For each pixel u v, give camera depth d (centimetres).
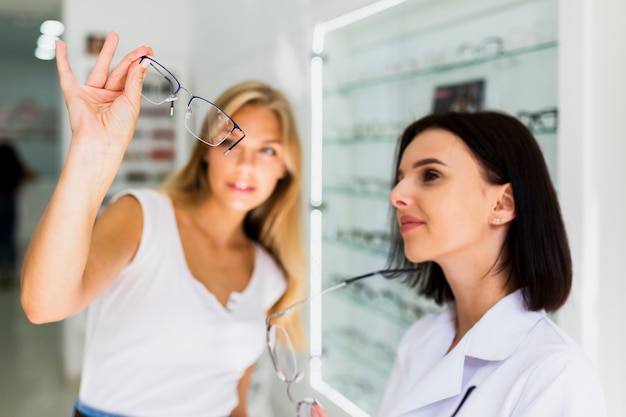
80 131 94
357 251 323
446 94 262
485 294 112
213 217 172
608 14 157
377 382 300
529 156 109
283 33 330
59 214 94
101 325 155
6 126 1057
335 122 314
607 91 158
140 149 462
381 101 303
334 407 289
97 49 441
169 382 155
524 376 96
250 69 369
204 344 158
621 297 162
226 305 168
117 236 145
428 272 132
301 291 190
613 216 160
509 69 227
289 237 186
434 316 132
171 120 466
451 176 110
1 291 693
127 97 99
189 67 478
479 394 100
